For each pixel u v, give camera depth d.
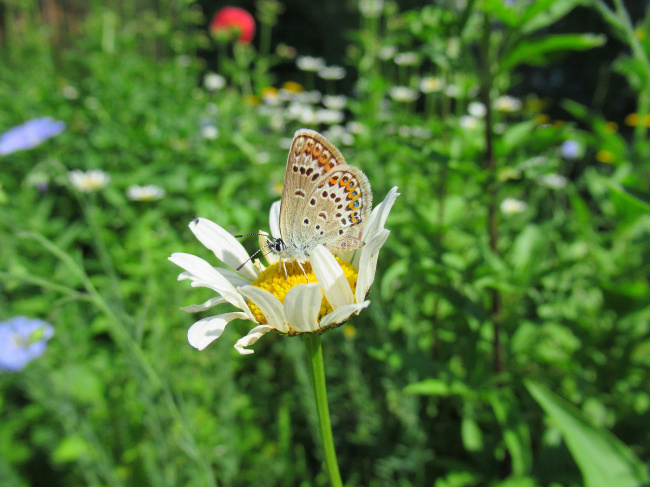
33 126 0.14
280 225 0.06
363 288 0.05
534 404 0.10
